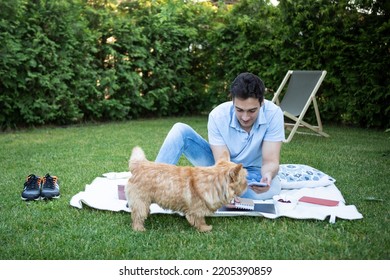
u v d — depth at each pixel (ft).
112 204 11.00
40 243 8.81
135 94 29.84
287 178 13.21
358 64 26.16
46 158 17.07
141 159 9.77
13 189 12.58
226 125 10.77
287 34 27.78
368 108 25.90
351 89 26.53
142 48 30.01
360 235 9.29
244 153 10.91
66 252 8.48
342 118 28.07
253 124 10.63
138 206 9.48
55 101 25.77
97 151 18.67
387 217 10.42
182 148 10.99
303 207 10.77
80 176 14.25
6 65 23.13
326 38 26.68
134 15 30.91
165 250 8.66
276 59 29.14
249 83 9.40
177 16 32.42
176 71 32.32
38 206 11.16
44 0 25.03
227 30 30.76
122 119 30.32
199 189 9.24
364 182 13.75
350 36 26.35
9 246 8.67
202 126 27.35
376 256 8.28
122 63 29.32
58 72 25.66
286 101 24.12
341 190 12.82
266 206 10.85
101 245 8.82
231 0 40.01
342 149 19.67
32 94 25.22
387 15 25.91
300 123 22.26
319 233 9.43
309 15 27.14
